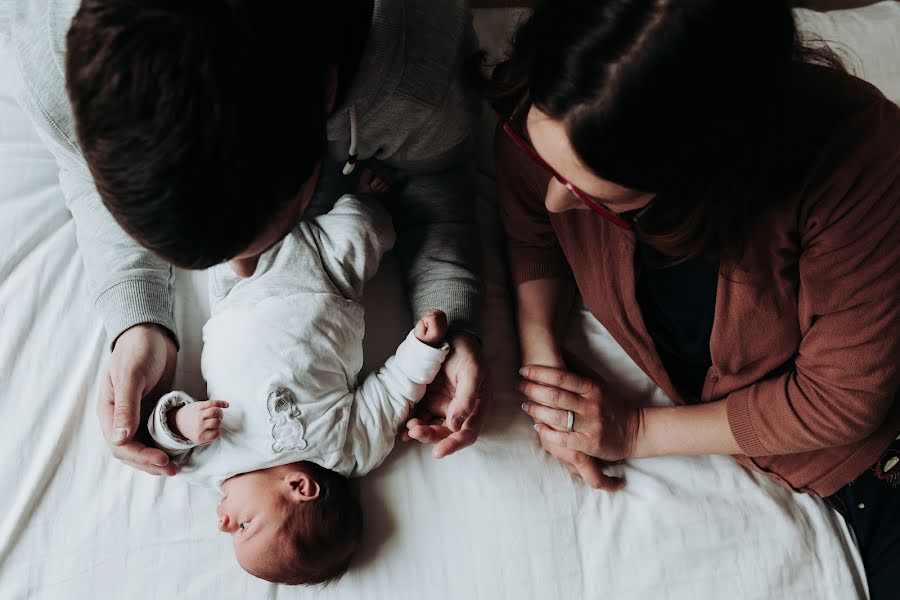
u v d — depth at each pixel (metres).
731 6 0.49
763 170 0.60
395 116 0.82
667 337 0.97
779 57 0.53
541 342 1.03
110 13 0.46
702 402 1.00
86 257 0.94
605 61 0.51
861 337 0.75
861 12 1.33
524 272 1.06
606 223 0.82
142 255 0.93
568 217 0.90
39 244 1.05
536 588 0.95
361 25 0.66
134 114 0.46
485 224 1.16
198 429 0.86
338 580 0.93
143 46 0.46
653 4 0.50
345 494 0.93
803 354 0.82
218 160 0.48
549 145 0.59
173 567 0.91
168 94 0.46
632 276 0.86
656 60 0.50
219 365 0.94
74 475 0.94
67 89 0.49
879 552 0.97
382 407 0.95
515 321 1.08
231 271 0.98
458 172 1.07
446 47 0.79
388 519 0.96
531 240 1.05
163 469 0.89
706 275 0.83
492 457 1.00
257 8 0.48
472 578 0.94
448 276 1.01
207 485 0.94
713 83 0.50
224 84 0.46
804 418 0.84
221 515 0.91
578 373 1.04
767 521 0.99
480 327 1.00
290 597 0.92
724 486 1.01
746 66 0.51
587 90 0.52
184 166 0.47
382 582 0.93
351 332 0.98
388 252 1.10
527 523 0.97
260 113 0.48
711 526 0.99
